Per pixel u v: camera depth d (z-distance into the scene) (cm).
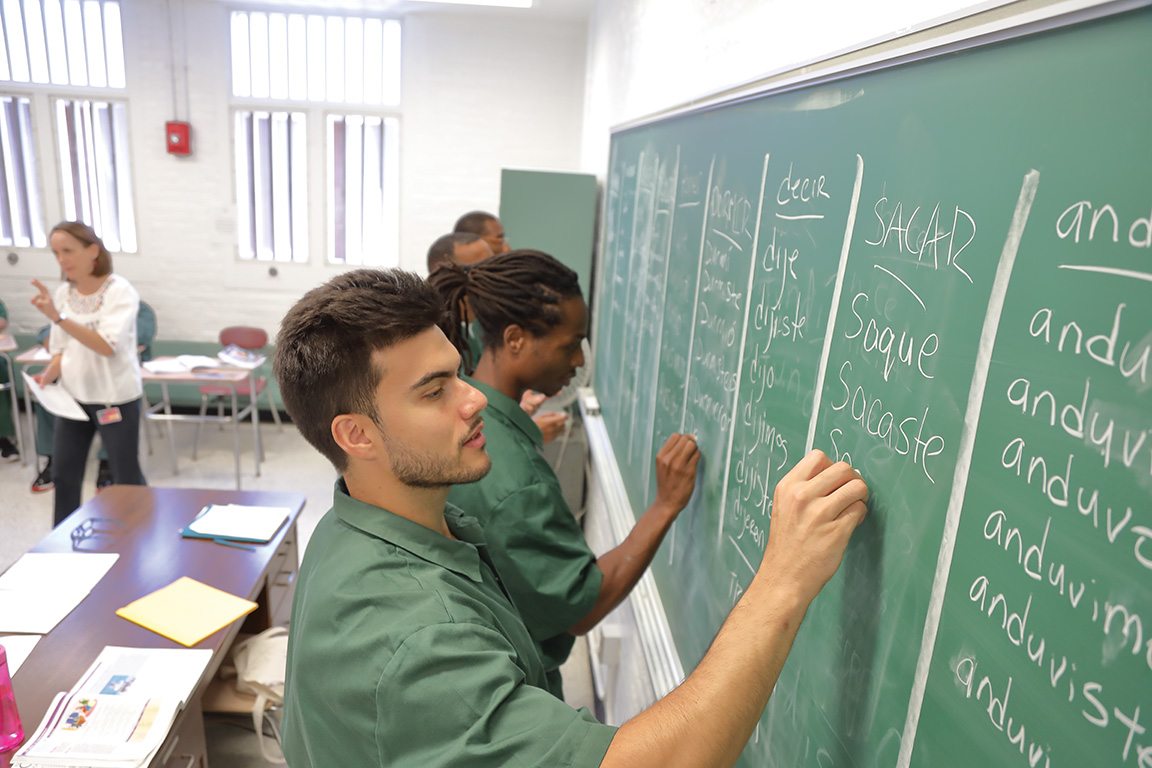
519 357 149
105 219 571
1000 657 58
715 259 145
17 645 187
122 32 537
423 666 73
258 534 246
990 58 62
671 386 180
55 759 153
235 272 580
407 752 74
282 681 221
